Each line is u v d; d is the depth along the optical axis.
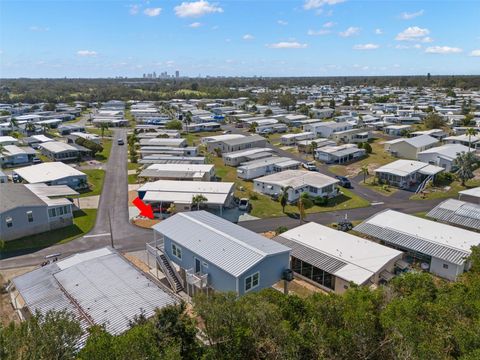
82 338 21.81
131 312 25.88
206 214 39.91
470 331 16.14
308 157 92.19
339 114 157.38
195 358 17.36
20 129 123.69
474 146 92.31
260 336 16.94
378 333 17.03
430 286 23.34
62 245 43.62
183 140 99.56
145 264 39.12
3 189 52.12
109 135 123.00
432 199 60.75
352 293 20.80
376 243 38.88
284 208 56.62
